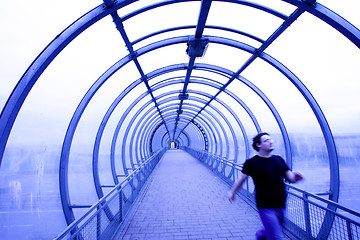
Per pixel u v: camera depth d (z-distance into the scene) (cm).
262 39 471
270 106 669
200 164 1678
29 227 328
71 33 300
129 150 1116
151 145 2831
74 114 437
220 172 1061
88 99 454
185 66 682
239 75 687
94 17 310
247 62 578
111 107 639
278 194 231
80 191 507
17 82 277
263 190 236
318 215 321
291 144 630
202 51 513
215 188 844
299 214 371
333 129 461
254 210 571
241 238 409
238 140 1118
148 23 430
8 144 302
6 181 300
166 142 4878
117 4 313
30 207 332
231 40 519
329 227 296
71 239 241
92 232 315
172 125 3080
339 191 446
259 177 239
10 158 305
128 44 439
